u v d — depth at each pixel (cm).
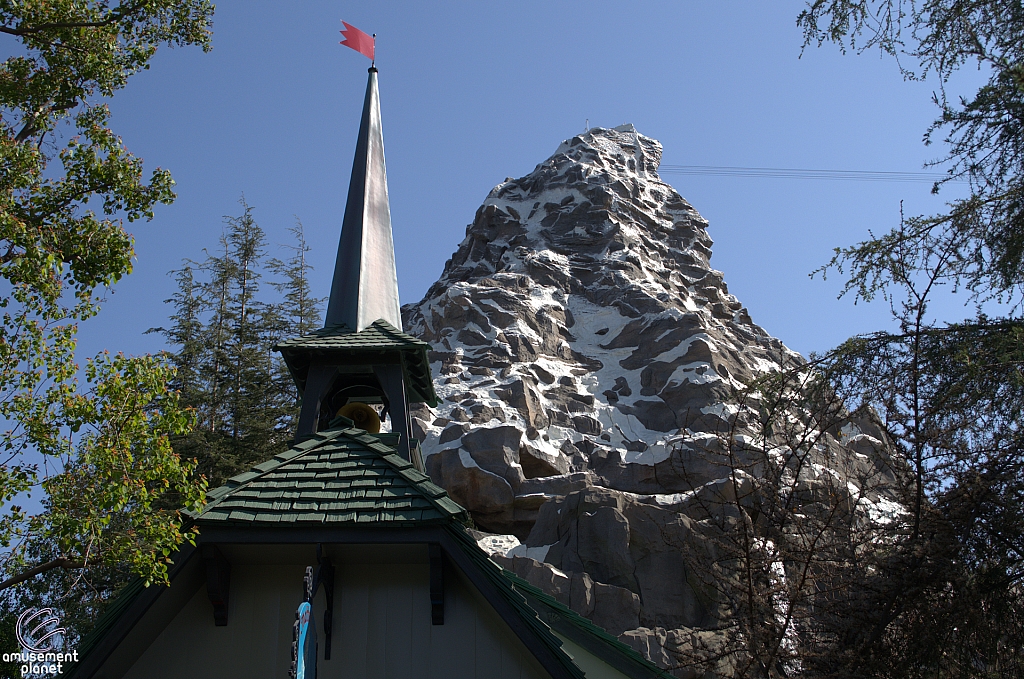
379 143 1848
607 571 4812
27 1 1377
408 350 1445
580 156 11738
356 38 1958
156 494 1217
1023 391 1226
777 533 1378
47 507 1229
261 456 3622
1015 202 1305
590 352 8650
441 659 1034
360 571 1075
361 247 1656
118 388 1218
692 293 10112
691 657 1395
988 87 1332
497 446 6681
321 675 1025
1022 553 1185
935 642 1197
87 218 1302
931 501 1270
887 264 1361
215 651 1041
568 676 953
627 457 6888
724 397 1517
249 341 4328
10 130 1406
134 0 1487
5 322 1210
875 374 1354
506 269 9962
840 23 1427
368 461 1153
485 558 1034
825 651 1284
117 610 1016
